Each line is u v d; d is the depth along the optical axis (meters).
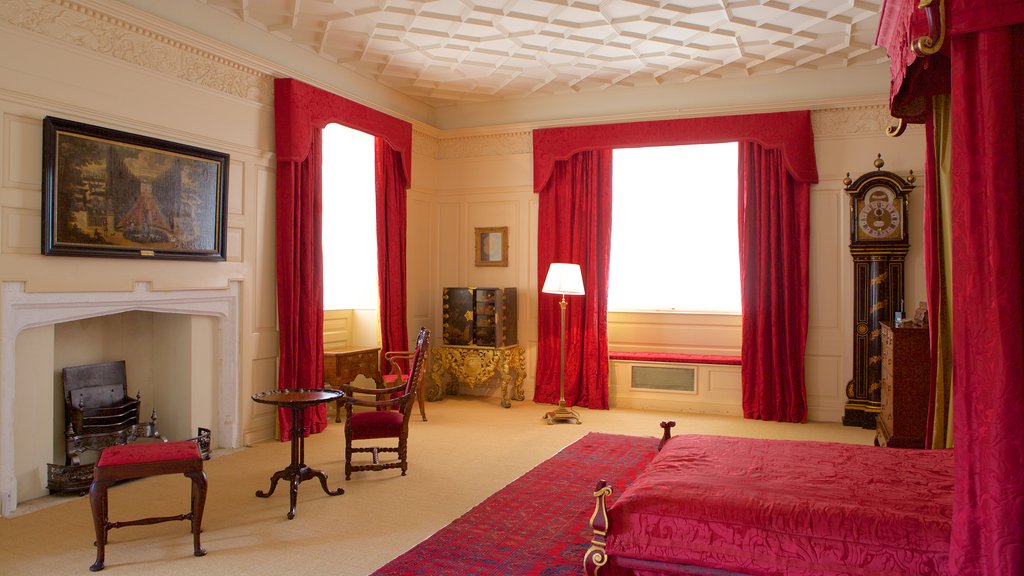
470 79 6.88
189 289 4.89
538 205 7.54
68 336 4.61
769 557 2.47
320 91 5.85
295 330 5.65
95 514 3.12
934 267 3.83
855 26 5.41
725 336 7.12
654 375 7.14
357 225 7.05
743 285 6.68
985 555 2.00
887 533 2.38
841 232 6.46
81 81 4.15
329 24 5.39
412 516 3.84
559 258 7.39
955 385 2.11
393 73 6.65
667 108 7.01
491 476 4.64
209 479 4.53
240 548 3.38
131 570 3.12
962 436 2.07
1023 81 1.97
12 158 3.82
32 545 3.40
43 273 3.98
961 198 2.06
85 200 4.17
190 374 5.09
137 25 4.43
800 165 6.46
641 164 7.45
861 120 6.39
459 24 5.42
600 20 5.36
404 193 7.22
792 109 6.54
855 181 6.23
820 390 6.56
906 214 6.09
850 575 2.37
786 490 2.74
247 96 5.36
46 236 3.95
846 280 6.45
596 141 7.15
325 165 6.61
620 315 7.49
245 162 5.37
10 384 3.84
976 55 2.05
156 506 3.99
